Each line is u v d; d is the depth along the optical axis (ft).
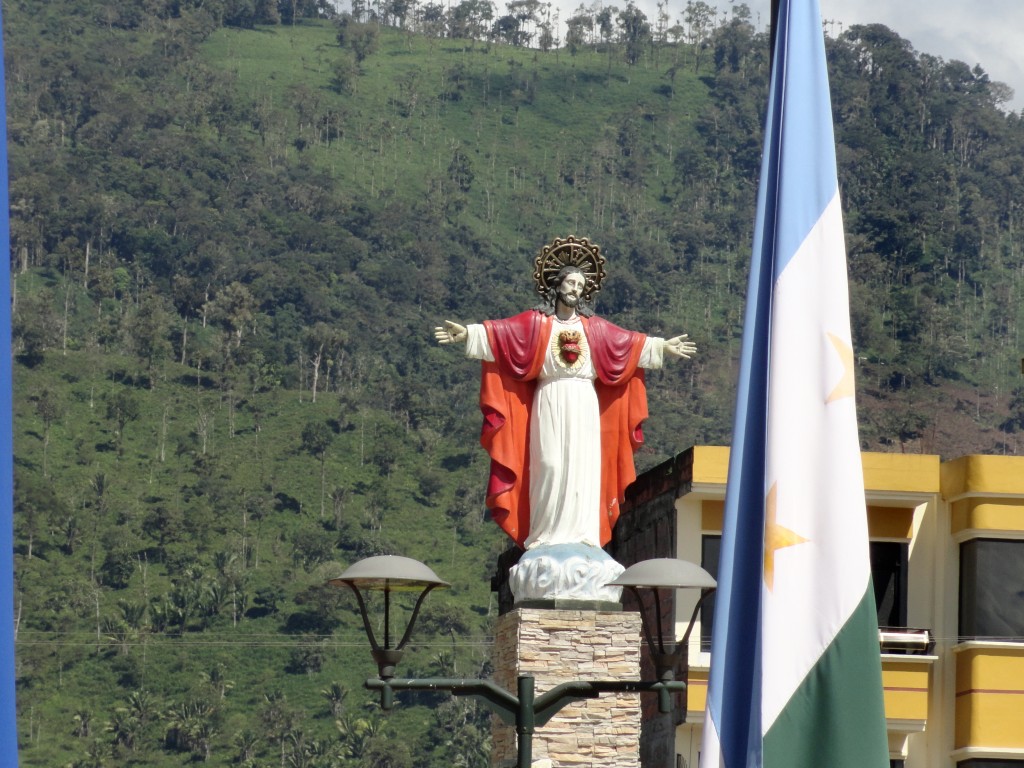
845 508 104.53
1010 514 220.02
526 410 196.75
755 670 102.83
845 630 102.94
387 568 112.57
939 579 224.53
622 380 196.34
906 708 215.31
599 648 189.57
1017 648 215.92
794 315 107.34
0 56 100.89
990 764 214.48
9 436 97.30
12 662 95.40
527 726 116.47
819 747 102.17
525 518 196.03
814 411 106.11
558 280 197.36
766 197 110.32
